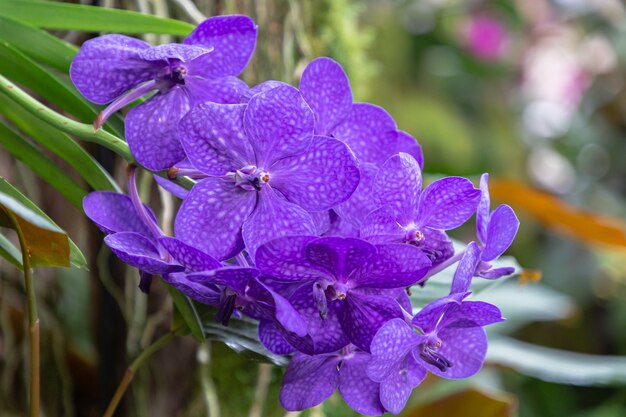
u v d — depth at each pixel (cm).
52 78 76
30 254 72
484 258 71
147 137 69
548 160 270
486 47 249
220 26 69
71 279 105
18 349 100
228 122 67
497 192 114
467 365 72
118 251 67
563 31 265
